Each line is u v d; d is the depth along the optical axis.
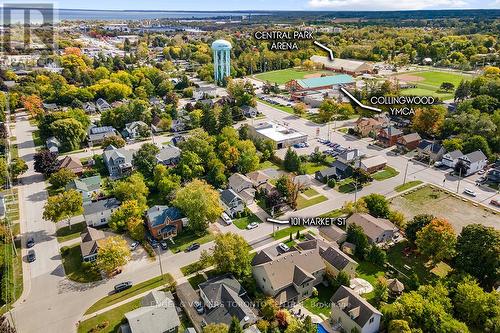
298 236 72.62
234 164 99.00
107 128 126.44
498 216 79.19
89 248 67.12
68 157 101.81
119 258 63.06
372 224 71.38
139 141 124.19
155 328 50.06
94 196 88.94
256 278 61.00
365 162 100.31
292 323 51.31
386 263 64.94
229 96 166.62
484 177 95.69
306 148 116.94
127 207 75.19
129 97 173.12
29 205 86.31
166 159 102.50
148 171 96.25
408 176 97.94
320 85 184.38
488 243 58.31
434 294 53.25
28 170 103.69
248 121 143.88
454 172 99.38
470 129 113.19
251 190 88.56
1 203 82.94
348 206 78.56
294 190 83.94
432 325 49.12
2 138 120.25
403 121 136.38
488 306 51.62
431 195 88.31
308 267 60.66
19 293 60.44
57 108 155.12
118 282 62.66
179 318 54.75
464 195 88.00
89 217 77.12
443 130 118.94
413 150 114.31
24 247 71.81
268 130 125.12
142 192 83.50
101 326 53.47
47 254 69.62
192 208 73.50
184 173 92.88
